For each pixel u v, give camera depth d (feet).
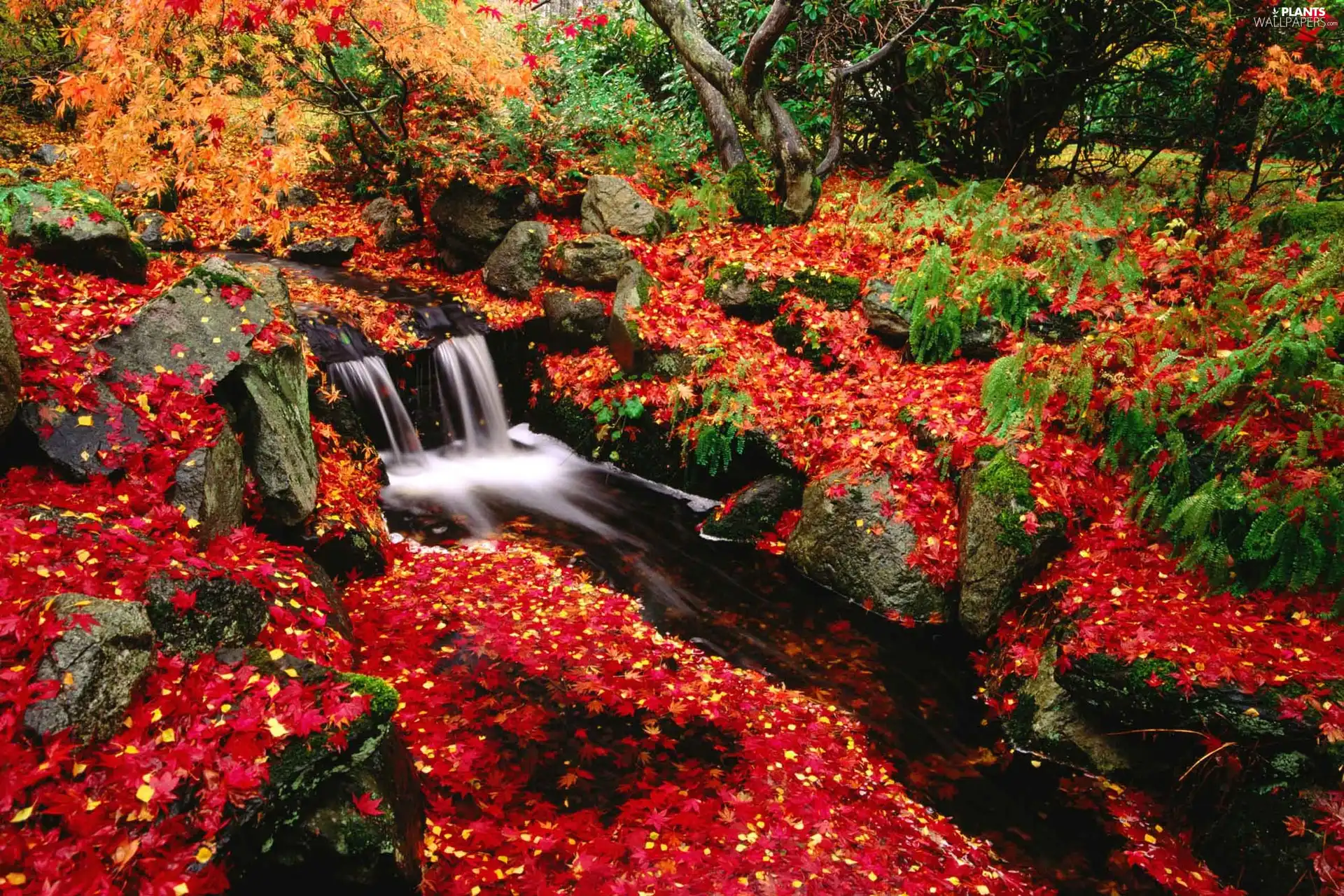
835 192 30.17
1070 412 17.81
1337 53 25.58
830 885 11.29
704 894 10.92
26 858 7.84
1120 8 27.66
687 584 19.56
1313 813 11.56
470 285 28.60
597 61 40.70
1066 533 16.44
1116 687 13.55
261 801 9.11
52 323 14.64
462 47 26.13
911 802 13.55
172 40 21.98
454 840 11.55
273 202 21.44
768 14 26.25
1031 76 29.27
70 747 8.55
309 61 26.53
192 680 10.27
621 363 24.57
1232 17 24.38
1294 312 17.25
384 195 33.94
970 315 21.31
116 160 20.58
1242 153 28.84
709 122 30.99
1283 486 14.20
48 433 12.88
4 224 16.81
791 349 23.70
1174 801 13.25
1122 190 25.93
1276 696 12.21
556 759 13.56
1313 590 14.02
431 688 14.69
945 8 26.61
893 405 20.58
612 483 24.31
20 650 9.16
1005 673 15.97
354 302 25.18
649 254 26.25
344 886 9.49
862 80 32.32
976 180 30.66
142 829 8.50
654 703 14.98
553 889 10.82
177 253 27.86
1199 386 16.22
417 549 19.93
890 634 18.03
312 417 20.59
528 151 30.09
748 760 13.88
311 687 10.62
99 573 10.78
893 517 18.78
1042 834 13.05
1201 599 14.64
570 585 18.89
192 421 14.14
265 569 13.06
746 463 22.38
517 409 27.37
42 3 30.01
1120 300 20.49
